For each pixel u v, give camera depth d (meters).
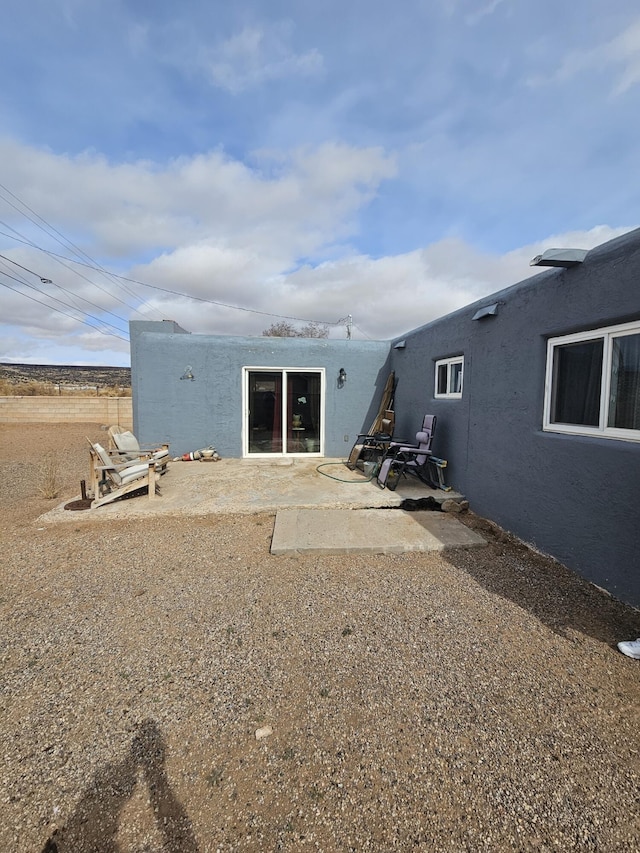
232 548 4.09
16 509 5.50
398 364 8.56
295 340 8.76
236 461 8.38
